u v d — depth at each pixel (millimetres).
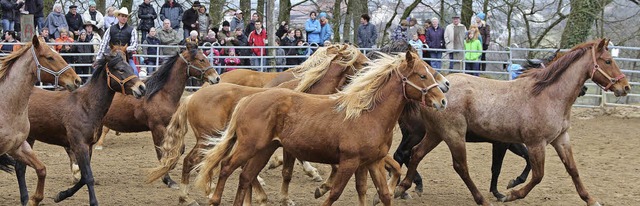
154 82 10992
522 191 9703
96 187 10797
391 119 7863
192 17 19562
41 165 8961
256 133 8000
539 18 29109
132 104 11039
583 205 9906
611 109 18859
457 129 9414
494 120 9359
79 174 10961
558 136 9648
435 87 7812
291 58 21031
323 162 8070
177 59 11180
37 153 13625
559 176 11938
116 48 10328
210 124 9305
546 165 12930
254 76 13312
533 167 9461
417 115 9945
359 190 8312
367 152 7738
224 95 9367
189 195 10336
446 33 20094
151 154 13867
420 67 7820
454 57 20172
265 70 20859
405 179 9945
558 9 27484
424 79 7805
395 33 19250
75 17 18906
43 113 9305
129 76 9172
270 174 11922
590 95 19266
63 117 9188
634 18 27281
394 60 7887
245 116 8109
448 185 11242
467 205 9906
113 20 18844
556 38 30344
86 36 18531
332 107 7887
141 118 11023
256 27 20266
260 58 19844
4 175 11547
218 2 27922
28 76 8406
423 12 30797
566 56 9406
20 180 9281
